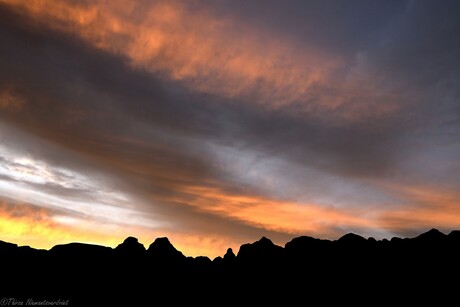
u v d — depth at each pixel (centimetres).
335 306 3712
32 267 4278
